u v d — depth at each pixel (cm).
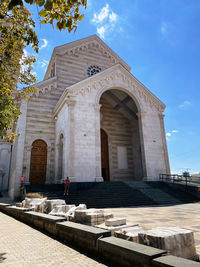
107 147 2653
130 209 1197
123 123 2827
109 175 2530
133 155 2745
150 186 1883
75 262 372
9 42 697
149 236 371
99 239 402
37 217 718
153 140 2227
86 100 1981
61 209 755
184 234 383
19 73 899
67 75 2655
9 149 2531
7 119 945
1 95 853
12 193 1992
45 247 472
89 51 2942
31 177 2098
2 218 970
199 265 259
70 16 428
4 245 493
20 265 360
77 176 1725
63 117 2039
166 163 2205
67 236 514
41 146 2239
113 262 359
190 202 1572
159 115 2356
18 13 643
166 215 946
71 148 1767
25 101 2259
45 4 359
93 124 1938
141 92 2333
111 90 2427
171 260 278
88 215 565
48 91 2445
